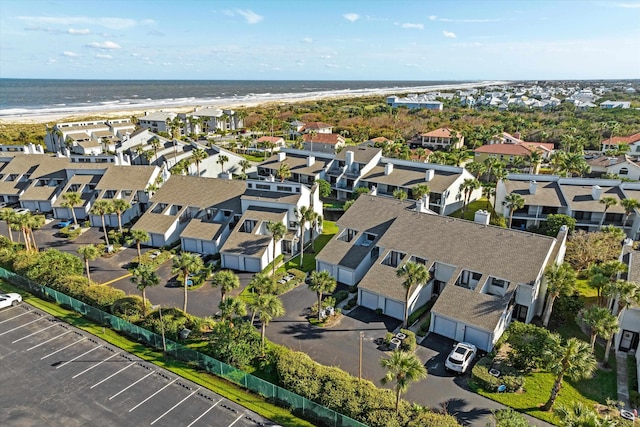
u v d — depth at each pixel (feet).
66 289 170.91
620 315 133.80
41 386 120.57
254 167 366.63
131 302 157.69
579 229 223.92
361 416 105.81
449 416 104.32
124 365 130.62
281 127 626.64
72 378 124.06
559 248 162.71
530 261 148.66
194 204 237.86
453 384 122.42
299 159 337.52
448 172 276.21
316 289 149.38
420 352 137.18
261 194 228.63
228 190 242.17
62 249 221.46
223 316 135.44
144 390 119.44
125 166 278.67
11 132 537.65
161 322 142.92
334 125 647.15
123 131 501.56
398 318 156.66
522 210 240.32
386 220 195.42
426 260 164.14
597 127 518.37
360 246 185.88
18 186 292.61
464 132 510.99
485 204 290.35
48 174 291.17
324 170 314.55
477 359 134.10
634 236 214.28
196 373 127.65
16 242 223.10
